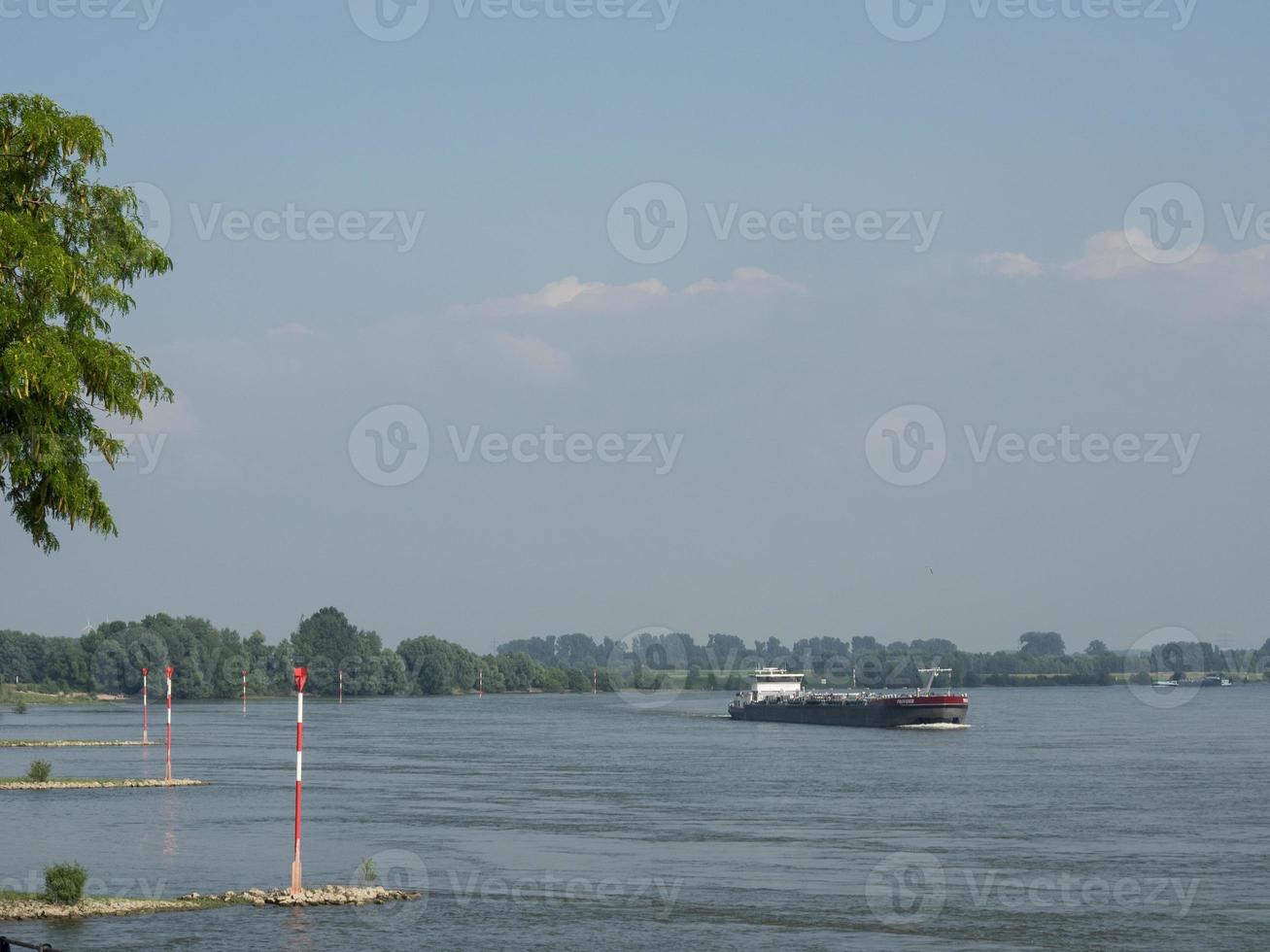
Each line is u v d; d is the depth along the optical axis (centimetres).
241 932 6581
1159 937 6844
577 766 18200
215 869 8631
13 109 5469
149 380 5750
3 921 6738
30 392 5388
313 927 6719
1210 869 8912
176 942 6316
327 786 14800
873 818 11806
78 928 6612
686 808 12569
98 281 5666
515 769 17638
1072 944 6688
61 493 5503
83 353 5478
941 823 11450
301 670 7438
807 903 7612
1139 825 11350
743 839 10281
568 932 6794
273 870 8600
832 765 18262
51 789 13862
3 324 5197
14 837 10150
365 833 10556
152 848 9600
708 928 6938
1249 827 11219
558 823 11306
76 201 5641
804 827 11144
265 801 12838
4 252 5250
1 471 5544
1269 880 8500
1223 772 16912
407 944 6406
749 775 16638
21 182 5522
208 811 11938
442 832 10650
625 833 10600
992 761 19125
